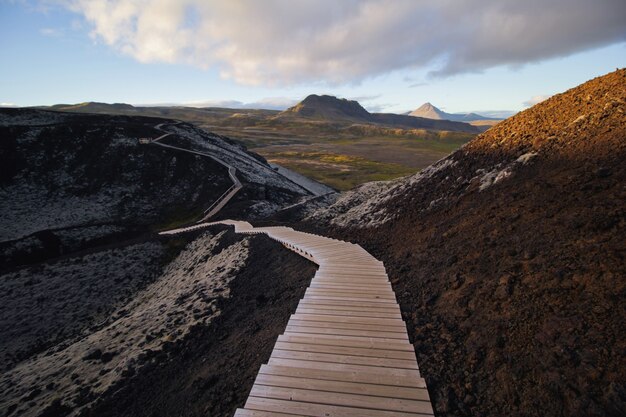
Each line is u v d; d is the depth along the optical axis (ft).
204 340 45.11
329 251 61.57
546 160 49.44
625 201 30.50
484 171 61.21
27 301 102.42
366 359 26.13
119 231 175.22
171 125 310.24
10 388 50.37
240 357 35.94
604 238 27.96
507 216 41.57
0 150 218.79
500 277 31.30
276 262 67.31
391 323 31.73
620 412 16.84
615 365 18.88
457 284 34.78
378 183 161.07
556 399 18.97
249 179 224.53
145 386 37.81
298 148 654.53
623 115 45.91
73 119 277.44
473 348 25.59
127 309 95.45
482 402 21.09
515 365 22.24
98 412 35.32
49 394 44.04
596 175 37.40
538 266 29.53
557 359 20.92
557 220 34.22
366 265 50.29
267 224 121.39
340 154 602.44
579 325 22.20
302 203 176.86
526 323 24.82
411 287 39.40
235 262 77.97
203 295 60.85
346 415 20.53
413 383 23.24
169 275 110.42
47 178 215.31
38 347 87.20
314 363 25.79
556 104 64.90
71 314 99.50
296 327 31.45
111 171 223.92
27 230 176.04
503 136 68.49
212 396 30.76
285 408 21.24
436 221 56.75
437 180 73.92
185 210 197.36
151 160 232.53
